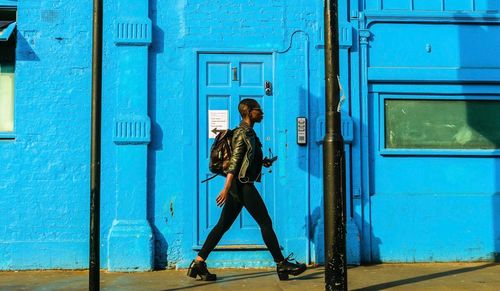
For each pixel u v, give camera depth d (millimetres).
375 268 6559
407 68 7027
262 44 6875
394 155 6977
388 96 7062
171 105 6715
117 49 6672
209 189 6707
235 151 5641
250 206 5703
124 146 6574
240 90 6816
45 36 6629
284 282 5801
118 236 6438
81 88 6637
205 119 6754
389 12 7051
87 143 6609
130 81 6633
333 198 5055
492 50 7145
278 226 6730
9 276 6184
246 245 6680
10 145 6500
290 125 6824
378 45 7078
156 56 6734
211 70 6824
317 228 6719
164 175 6652
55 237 6516
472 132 7125
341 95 5141
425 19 7082
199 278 6070
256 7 6910
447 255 6887
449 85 7098
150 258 6473
